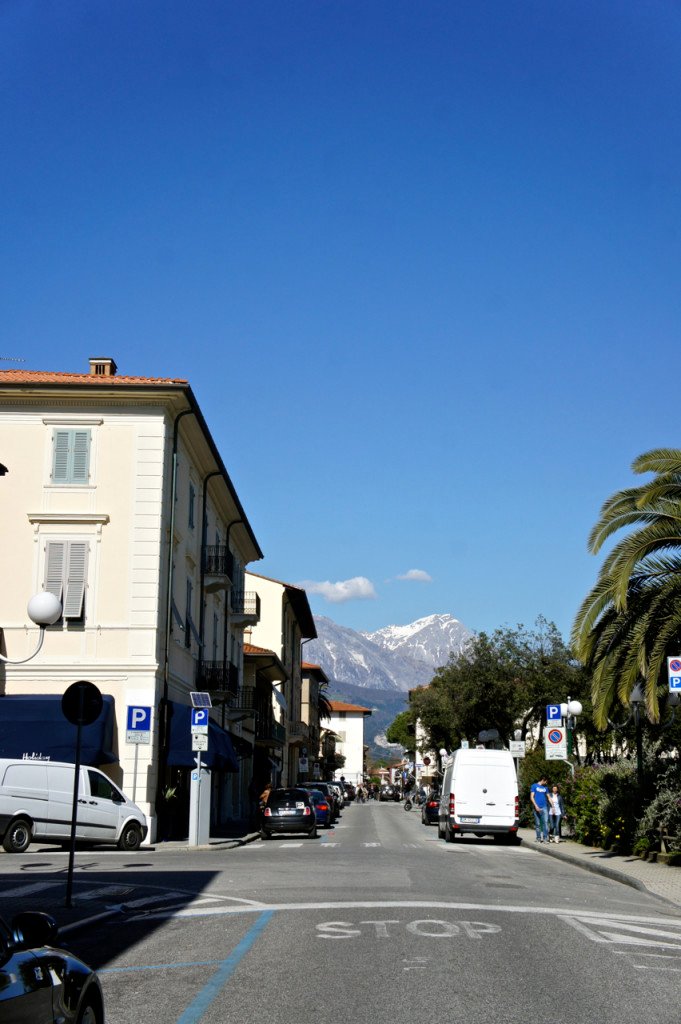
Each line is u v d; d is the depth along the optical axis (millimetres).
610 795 27438
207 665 38656
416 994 8359
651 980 9266
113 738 29203
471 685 53812
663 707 23266
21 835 24812
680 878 19141
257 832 37906
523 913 13531
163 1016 7574
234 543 47500
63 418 30594
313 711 104312
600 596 21328
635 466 21125
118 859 22625
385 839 35562
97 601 29875
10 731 27984
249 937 11148
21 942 5285
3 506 30328
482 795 32562
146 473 30422
